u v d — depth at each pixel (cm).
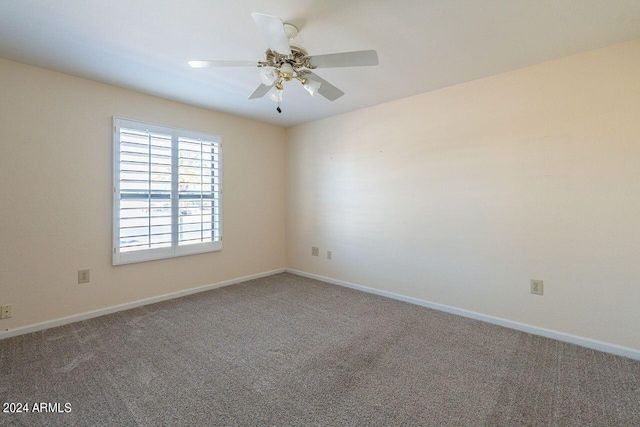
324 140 407
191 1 166
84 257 275
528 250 252
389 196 341
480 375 192
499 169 265
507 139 260
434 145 304
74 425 148
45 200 254
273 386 181
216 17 181
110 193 288
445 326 266
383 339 242
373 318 284
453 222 294
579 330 231
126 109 297
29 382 181
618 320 217
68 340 235
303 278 428
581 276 230
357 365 204
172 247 333
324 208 411
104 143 284
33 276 249
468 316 286
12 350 218
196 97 321
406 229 329
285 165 461
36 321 251
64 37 204
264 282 406
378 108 347
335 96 227
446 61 238
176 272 341
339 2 166
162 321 274
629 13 177
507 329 260
